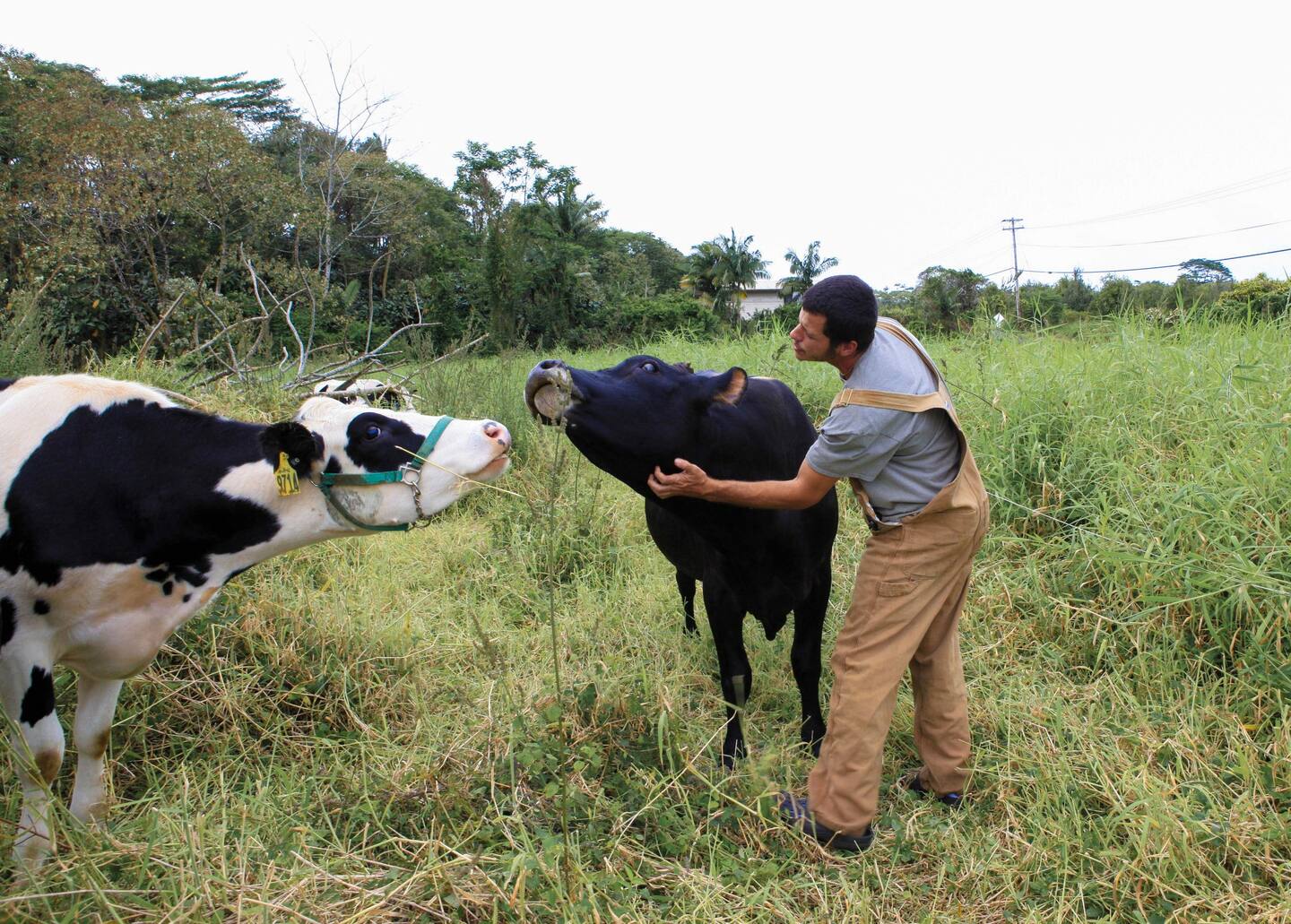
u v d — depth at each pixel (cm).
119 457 260
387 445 277
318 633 365
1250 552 358
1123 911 248
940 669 295
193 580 273
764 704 371
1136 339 573
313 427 278
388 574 466
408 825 275
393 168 3034
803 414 357
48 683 254
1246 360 498
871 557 279
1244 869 254
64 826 234
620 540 525
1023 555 455
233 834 261
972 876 262
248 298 1936
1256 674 321
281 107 3941
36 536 246
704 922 236
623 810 280
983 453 513
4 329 516
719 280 4178
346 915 228
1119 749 303
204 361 621
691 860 265
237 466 269
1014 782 298
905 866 271
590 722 321
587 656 399
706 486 279
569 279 2861
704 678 385
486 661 374
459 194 3834
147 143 1856
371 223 2861
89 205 1633
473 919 234
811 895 254
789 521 309
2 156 2012
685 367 307
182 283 1147
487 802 281
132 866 236
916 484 271
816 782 280
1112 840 268
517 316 2748
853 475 271
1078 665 373
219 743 316
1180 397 489
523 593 461
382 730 336
